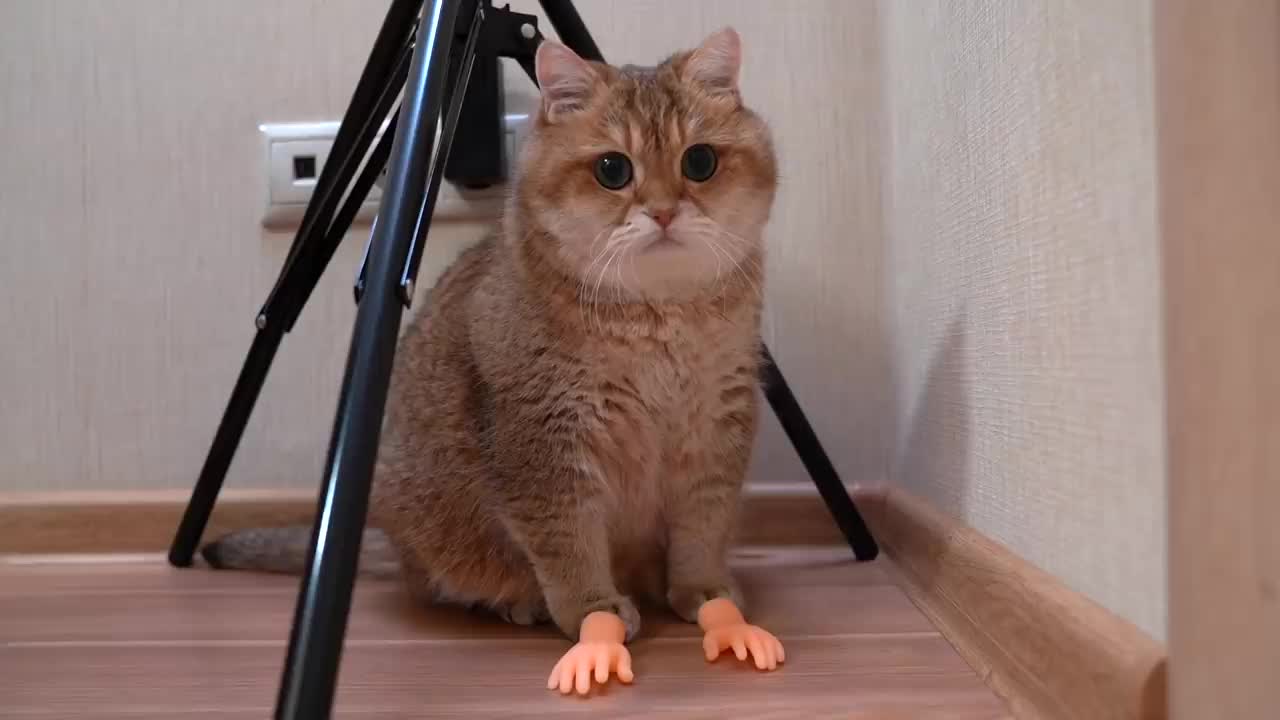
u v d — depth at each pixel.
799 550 1.43
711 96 1.03
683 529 1.07
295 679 0.62
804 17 1.43
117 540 1.49
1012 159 0.83
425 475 1.09
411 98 0.81
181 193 1.49
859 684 0.83
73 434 1.49
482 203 1.46
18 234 1.49
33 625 1.07
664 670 0.88
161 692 0.85
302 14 1.47
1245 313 0.50
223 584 1.29
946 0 1.05
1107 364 0.64
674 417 1.02
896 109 1.32
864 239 1.45
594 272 0.97
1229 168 0.51
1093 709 0.62
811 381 1.46
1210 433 0.52
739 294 1.01
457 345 1.08
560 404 0.97
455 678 0.87
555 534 0.98
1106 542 0.65
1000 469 0.88
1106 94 0.64
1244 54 0.50
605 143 0.98
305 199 1.48
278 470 1.49
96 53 1.48
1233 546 0.51
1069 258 0.70
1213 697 0.52
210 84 1.48
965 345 0.99
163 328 1.49
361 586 1.26
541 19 1.46
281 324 1.24
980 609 0.88
